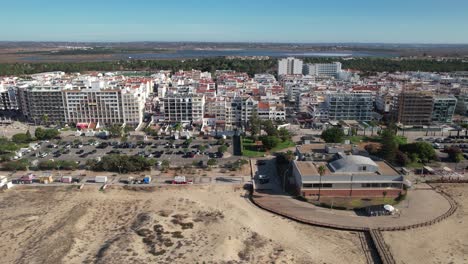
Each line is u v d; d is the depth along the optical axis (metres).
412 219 177.38
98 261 141.12
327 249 154.88
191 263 141.62
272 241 159.75
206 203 197.38
